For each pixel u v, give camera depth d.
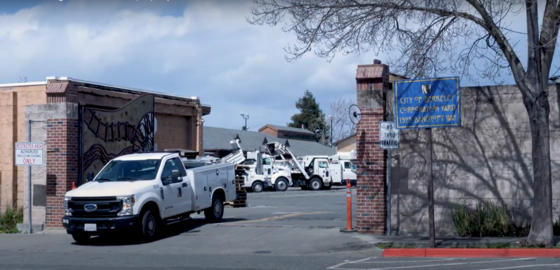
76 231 14.90
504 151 14.61
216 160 23.98
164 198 16.03
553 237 13.08
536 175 12.77
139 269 11.65
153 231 15.59
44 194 18.41
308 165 45.66
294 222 18.86
